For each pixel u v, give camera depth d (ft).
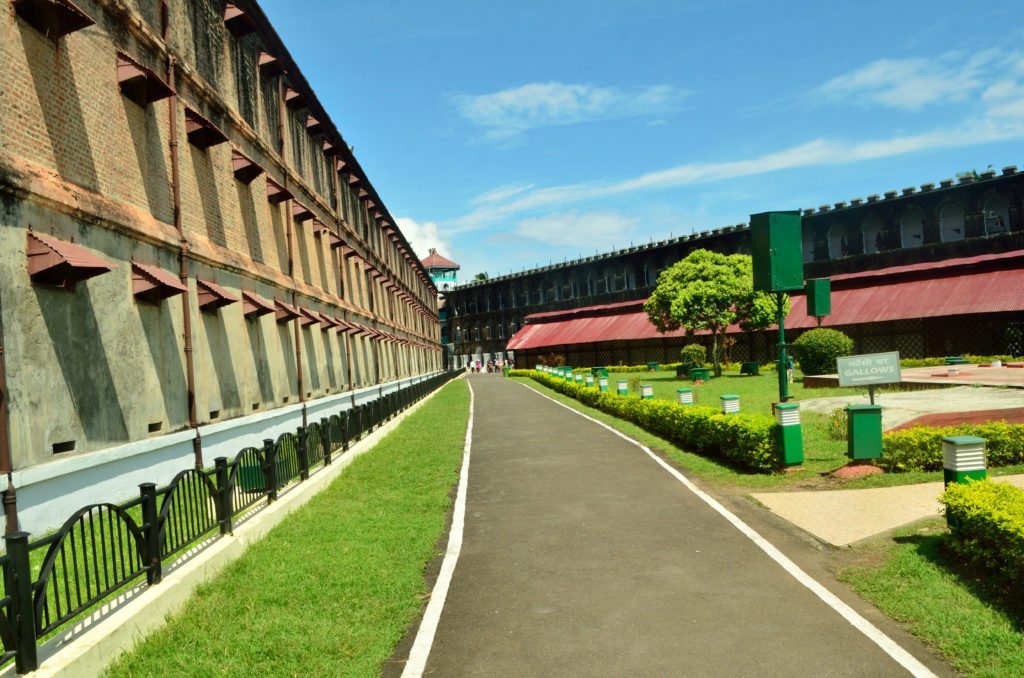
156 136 41.14
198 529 24.85
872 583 20.92
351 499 37.76
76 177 32.55
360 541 28.48
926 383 73.15
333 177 92.73
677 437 53.72
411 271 191.83
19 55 28.86
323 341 77.10
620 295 220.02
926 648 16.80
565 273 243.19
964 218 141.28
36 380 28.17
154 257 39.19
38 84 30.04
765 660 16.51
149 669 16.96
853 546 24.66
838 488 33.73
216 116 50.60
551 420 78.28
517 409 96.78
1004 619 17.58
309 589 22.56
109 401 33.53
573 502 35.24
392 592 22.41
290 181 69.92
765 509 31.04
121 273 35.55
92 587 21.47
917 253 147.84
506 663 17.17
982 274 132.26
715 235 189.16
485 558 26.40
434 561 26.45
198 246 44.91
